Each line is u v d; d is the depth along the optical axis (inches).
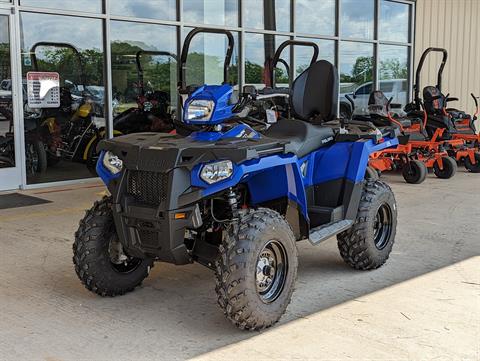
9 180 300.4
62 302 150.2
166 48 357.4
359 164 165.3
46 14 305.0
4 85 295.6
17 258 186.7
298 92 174.4
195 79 375.9
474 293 157.0
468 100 584.7
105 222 146.9
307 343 126.4
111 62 331.9
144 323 137.5
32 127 305.7
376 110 344.2
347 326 135.2
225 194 134.2
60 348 124.5
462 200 291.3
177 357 120.3
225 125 142.4
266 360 118.9
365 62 482.6
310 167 165.0
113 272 150.1
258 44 406.0
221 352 122.3
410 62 520.4
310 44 190.2
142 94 348.8
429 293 156.9
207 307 147.6
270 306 131.2
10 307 146.6
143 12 343.6
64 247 199.0
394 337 129.5
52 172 315.3
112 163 139.3
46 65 307.6
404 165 344.5
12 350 123.4
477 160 393.4
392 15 500.4
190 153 127.7
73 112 319.9
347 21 463.5
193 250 137.3
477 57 586.2
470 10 569.0
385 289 159.9
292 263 136.4
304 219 146.6
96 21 323.9
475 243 207.8
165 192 128.4
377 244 175.9
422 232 223.3
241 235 126.0
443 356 120.8
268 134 163.9
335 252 196.5
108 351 123.1
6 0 291.0
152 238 133.2
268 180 143.6
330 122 183.9
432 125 371.2
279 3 414.6
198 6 370.6
